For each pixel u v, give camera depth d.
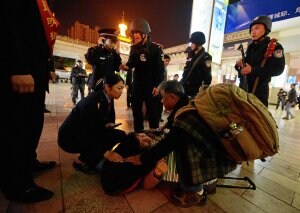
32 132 1.57
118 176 1.50
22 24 1.26
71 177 1.76
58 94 8.79
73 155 2.23
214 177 1.35
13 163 1.27
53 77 2.11
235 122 1.13
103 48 3.48
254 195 1.72
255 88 2.39
